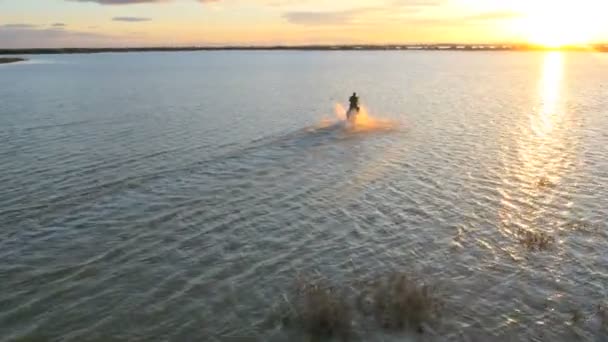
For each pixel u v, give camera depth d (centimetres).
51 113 4369
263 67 14175
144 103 5169
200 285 1356
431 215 1852
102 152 2827
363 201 2005
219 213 1881
